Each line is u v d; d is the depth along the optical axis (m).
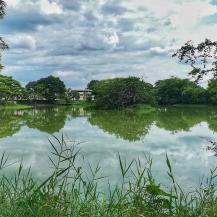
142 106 89.56
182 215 3.98
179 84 124.06
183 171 14.66
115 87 90.12
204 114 69.88
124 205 4.03
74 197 3.90
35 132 34.56
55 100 127.06
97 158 18.36
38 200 3.69
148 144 25.70
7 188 3.88
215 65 8.09
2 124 45.25
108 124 46.00
